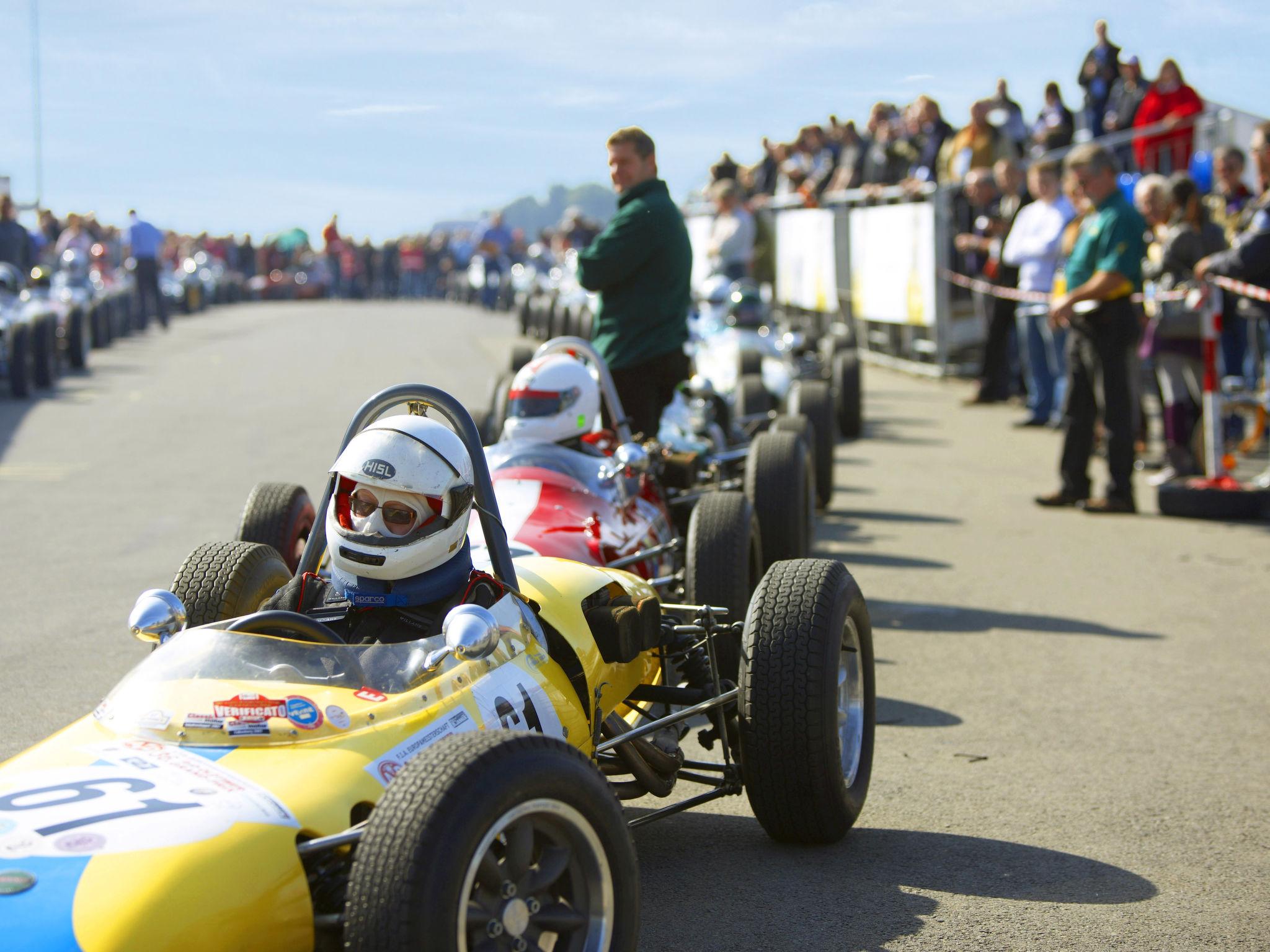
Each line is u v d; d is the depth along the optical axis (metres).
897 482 18.19
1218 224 18.36
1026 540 14.66
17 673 9.27
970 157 27.06
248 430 21.48
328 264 72.75
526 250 59.72
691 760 8.20
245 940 4.23
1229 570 13.37
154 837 4.28
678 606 7.20
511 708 5.47
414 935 4.06
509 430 9.55
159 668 5.18
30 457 18.83
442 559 5.91
